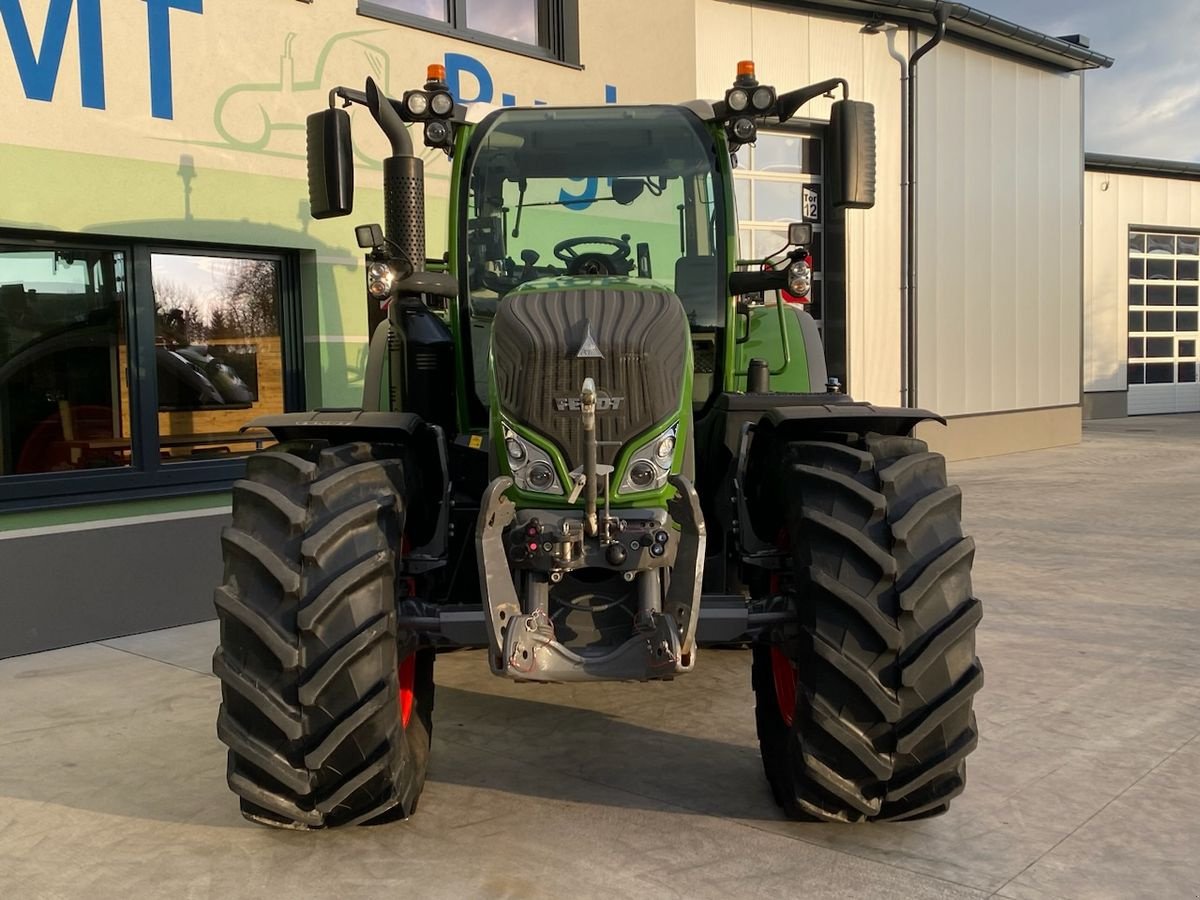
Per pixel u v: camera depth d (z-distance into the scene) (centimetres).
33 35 479
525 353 287
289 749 269
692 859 279
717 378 374
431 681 337
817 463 291
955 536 282
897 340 1227
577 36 757
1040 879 266
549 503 283
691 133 378
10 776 343
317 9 595
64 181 491
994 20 1220
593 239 379
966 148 1291
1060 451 1404
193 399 557
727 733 379
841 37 1155
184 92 536
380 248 357
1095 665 452
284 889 265
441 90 361
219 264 568
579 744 369
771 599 301
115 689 434
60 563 496
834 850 284
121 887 268
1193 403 2222
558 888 263
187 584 544
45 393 502
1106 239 2017
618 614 286
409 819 306
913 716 272
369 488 280
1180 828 295
